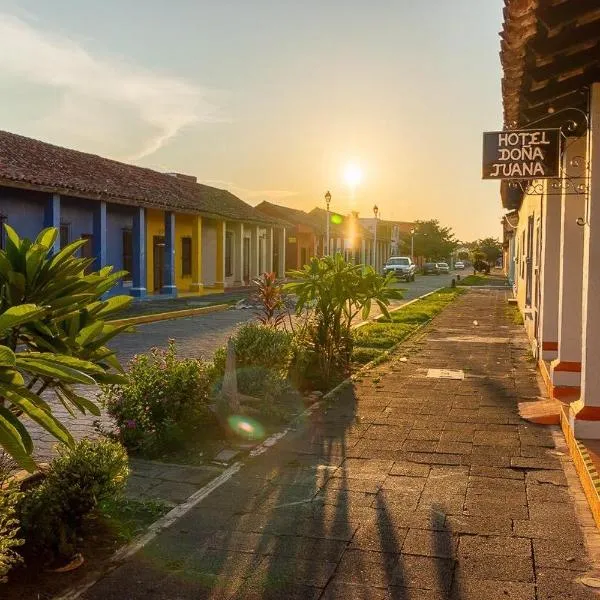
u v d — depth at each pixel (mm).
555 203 10008
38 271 3725
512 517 4754
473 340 14789
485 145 6258
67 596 3688
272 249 38750
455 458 6129
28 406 2891
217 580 3883
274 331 8516
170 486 5441
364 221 74250
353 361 11461
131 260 25219
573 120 6527
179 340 15109
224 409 6719
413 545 4316
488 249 92688
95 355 4043
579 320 8094
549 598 3668
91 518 4344
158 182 28062
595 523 4641
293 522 4684
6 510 3625
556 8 4516
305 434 6949
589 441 6074
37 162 20125
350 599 3668
